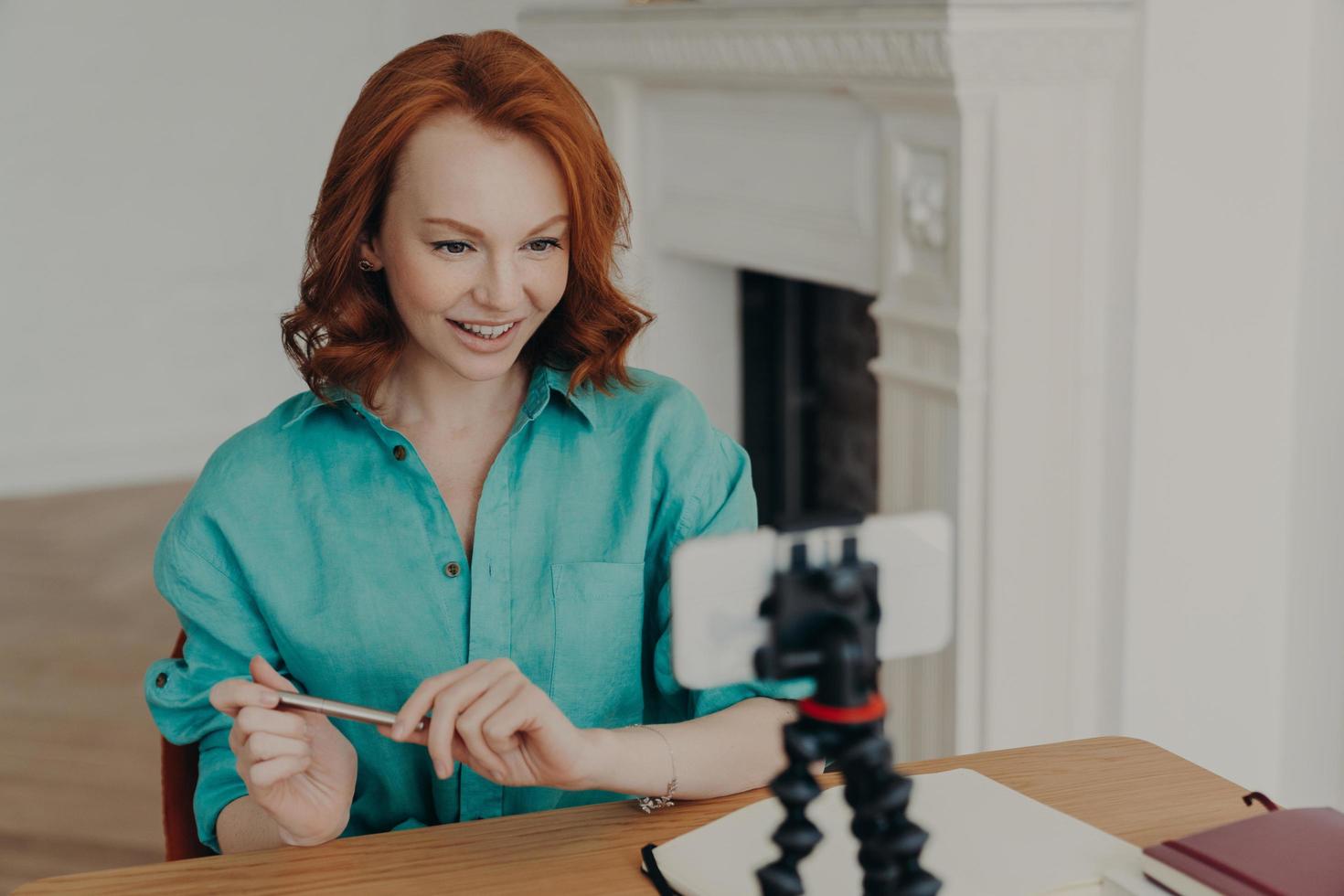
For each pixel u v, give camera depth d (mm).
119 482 4738
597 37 2963
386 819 1223
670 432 1263
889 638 714
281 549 1194
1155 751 1118
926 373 2219
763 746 1085
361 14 4773
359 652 1192
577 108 1108
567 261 1135
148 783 2779
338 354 1171
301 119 4766
